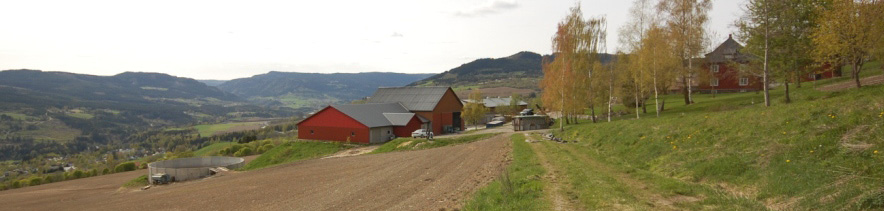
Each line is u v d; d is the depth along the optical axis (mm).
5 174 92625
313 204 21812
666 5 48594
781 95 41656
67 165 109562
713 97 54469
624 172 17172
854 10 26906
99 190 45875
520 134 43656
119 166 69750
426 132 55344
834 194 10367
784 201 11547
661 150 21016
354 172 31453
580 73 44500
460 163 28375
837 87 34125
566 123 57594
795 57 33344
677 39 46875
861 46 27359
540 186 14977
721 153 17172
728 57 62875
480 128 75375
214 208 24469
